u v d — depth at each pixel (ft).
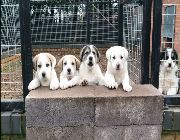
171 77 5.06
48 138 3.35
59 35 9.54
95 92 3.48
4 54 4.47
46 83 3.78
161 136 3.70
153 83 3.74
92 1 8.71
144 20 3.76
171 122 3.69
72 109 3.30
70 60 4.07
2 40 4.56
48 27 9.43
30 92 3.51
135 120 3.35
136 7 5.26
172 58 5.04
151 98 3.32
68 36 9.52
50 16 9.41
